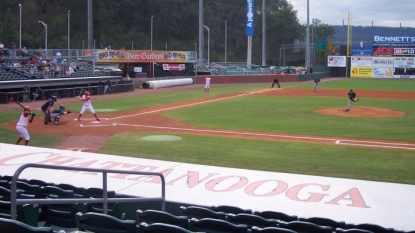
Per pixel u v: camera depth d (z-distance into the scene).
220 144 19.84
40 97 39.59
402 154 17.97
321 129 24.06
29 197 7.61
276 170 15.21
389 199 10.80
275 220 7.39
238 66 85.31
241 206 10.14
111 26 106.56
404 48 84.88
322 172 14.98
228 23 128.12
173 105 35.66
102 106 35.06
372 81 73.94
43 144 19.81
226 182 11.94
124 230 5.85
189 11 117.44
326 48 98.00
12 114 29.61
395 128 24.55
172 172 12.80
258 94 45.97
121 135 22.08
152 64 61.69
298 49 110.44
